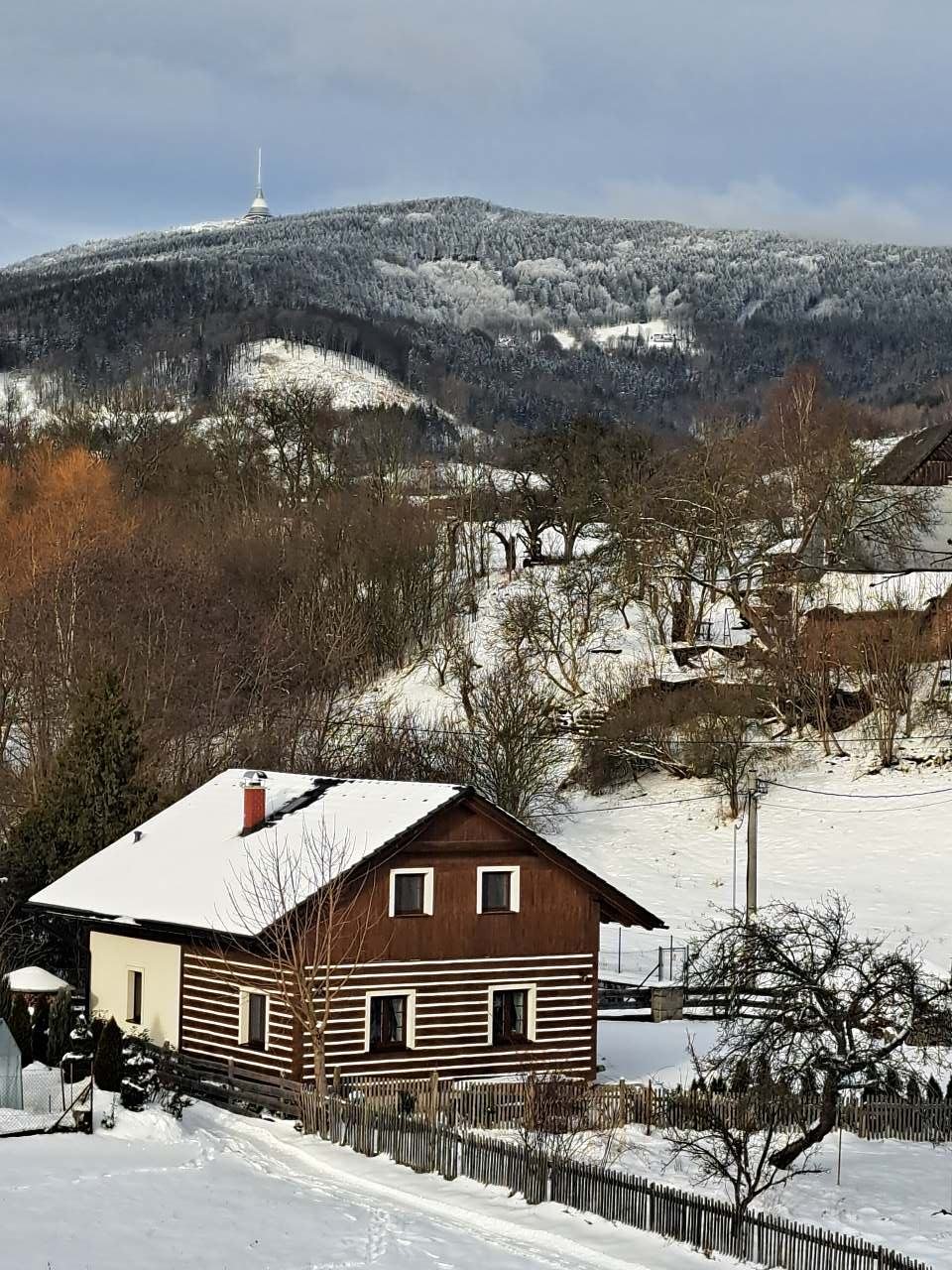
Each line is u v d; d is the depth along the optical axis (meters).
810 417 120.19
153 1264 29.92
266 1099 41.78
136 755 62.59
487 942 45.00
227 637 93.06
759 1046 37.47
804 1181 37.41
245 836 47.69
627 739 93.69
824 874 77.94
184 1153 37.31
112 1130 38.62
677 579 104.56
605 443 129.12
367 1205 34.00
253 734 86.38
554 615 106.94
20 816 66.94
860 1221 34.25
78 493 114.69
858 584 102.81
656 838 85.69
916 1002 36.75
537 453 128.50
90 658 80.62
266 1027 42.94
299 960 40.62
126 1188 34.31
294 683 96.38
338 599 106.50
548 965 45.91
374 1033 43.69
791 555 99.88
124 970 47.94
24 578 92.12
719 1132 34.84
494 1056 44.81
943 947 66.44
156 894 46.38
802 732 94.44
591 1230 32.38
